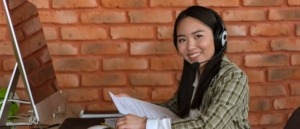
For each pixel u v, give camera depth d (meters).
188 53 1.28
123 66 2.07
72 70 2.07
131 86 2.09
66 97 1.98
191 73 1.35
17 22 1.15
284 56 2.09
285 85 2.11
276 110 2.13
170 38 2.05
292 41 2.08
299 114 1.29
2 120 1.36
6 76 2.04
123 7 2.03
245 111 1.22
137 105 1.40
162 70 2.07
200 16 1.24
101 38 2.05
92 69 2.07
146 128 1.13
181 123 1.12
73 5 2.02
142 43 2.06
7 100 1.37
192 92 1.35
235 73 1.20
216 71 1.25
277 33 2.07
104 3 2.03
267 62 2.09
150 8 2.03
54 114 1.70
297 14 2.06
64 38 2.04
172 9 2.03
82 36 2.04
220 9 2.04
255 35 2.07
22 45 1.17
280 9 2.05
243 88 1.17
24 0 1.25
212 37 1.26
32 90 1.19
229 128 1.16
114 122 1.45
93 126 1.43
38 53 1.33
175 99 1.54
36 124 1.54
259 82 2.10
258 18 2.05
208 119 1.11
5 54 2.03
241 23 2.06
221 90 1.16
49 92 1.40
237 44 2.07
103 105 2.09
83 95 2.08
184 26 1.25
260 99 2.11
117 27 2.04
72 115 1.83
